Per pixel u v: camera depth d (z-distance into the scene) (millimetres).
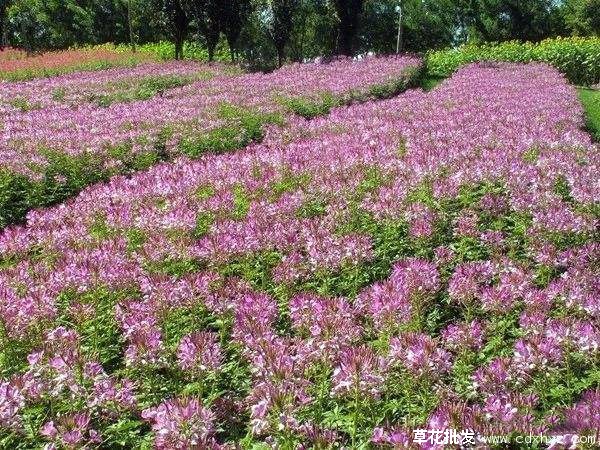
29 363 5676
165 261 7906
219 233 8039
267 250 8008
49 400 5152
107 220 9195
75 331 5895
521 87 24578
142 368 5430
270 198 10305
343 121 17391
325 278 7586
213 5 41188
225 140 16844
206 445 4227
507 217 9422
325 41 63438
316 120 18375
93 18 72875
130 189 10641
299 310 5965
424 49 78625
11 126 17688
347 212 9156
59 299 6961
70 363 5082
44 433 4539
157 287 6387
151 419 4887
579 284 6621
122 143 15531
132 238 9023
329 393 5062
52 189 13195
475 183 10344
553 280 6930
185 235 8688
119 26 73062
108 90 26734
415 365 4840
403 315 5914
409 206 9047
